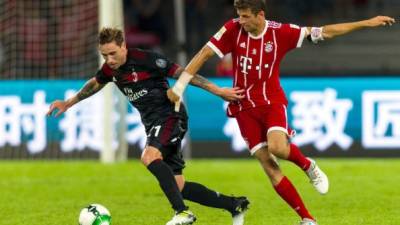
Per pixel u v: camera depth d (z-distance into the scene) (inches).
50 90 1919.3
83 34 2176.4
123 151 1877.5
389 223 1097.4
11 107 1924.2
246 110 967.0
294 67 2440.9
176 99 933.8
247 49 951.6
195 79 942.4
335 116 1908.2
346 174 1621.6
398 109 1895.9
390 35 2625.5
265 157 969.5
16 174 1672.0
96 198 1354.6
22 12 2156.7
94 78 980.6
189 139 1931.6
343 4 2728.8
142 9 2635.3
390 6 2716.5
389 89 1900.8
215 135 1927.9
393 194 1368.1
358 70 2038.6
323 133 1905.8
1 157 1921.8
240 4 925.8
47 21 2174.0
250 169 1715.1
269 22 953.5
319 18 2701.8
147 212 1204.5
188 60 2519.7
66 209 1244.5
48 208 1254.9
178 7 2063.2
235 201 965.2
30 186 1505.9
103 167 1754.4
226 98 948.0
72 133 1913.1
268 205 1251.8
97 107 1907.0
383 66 2443.4
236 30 955.3
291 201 962.1
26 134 1920.5
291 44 954.7
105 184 1519.4
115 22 1806.1
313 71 2113.7
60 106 1007.0
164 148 937.5
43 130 1919.3
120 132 1865.2
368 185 1472.7
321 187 979.3
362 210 1208.8
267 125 954.7
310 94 1913.1
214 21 2662.4
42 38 2165.4
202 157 1929.1
